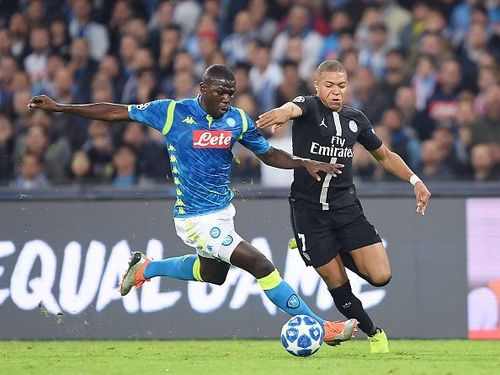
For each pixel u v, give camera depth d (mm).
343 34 51500
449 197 34688
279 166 25906
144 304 34438
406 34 53625
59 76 50938
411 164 47156
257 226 34719
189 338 34281
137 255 28766
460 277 34500
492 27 53625
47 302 34531
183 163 26016
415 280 34469
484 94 49688
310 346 26328
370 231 27500
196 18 55594
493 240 34594
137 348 30891
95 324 34406
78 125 48781
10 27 56031
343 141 27094
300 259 34438
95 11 56250
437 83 49875
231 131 25828
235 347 31188
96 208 34875
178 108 25859
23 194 35094
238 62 52469
